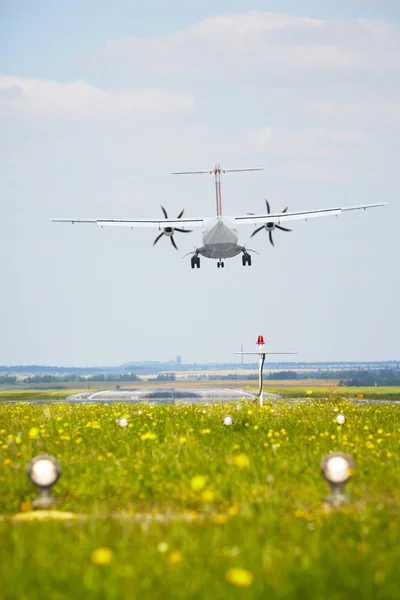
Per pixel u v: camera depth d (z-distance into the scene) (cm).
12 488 4475
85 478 4675
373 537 3172
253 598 2466
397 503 3959
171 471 4872
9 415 9675
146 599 2484
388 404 13775
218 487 4341
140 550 2981
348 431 7075
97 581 2652
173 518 3684
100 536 3225
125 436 6838
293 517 3638
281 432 6788
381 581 2608
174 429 7469
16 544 3064
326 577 2652
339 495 4062
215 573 2739
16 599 2511
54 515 3853
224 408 10725
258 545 3086
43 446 6103
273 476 4697
